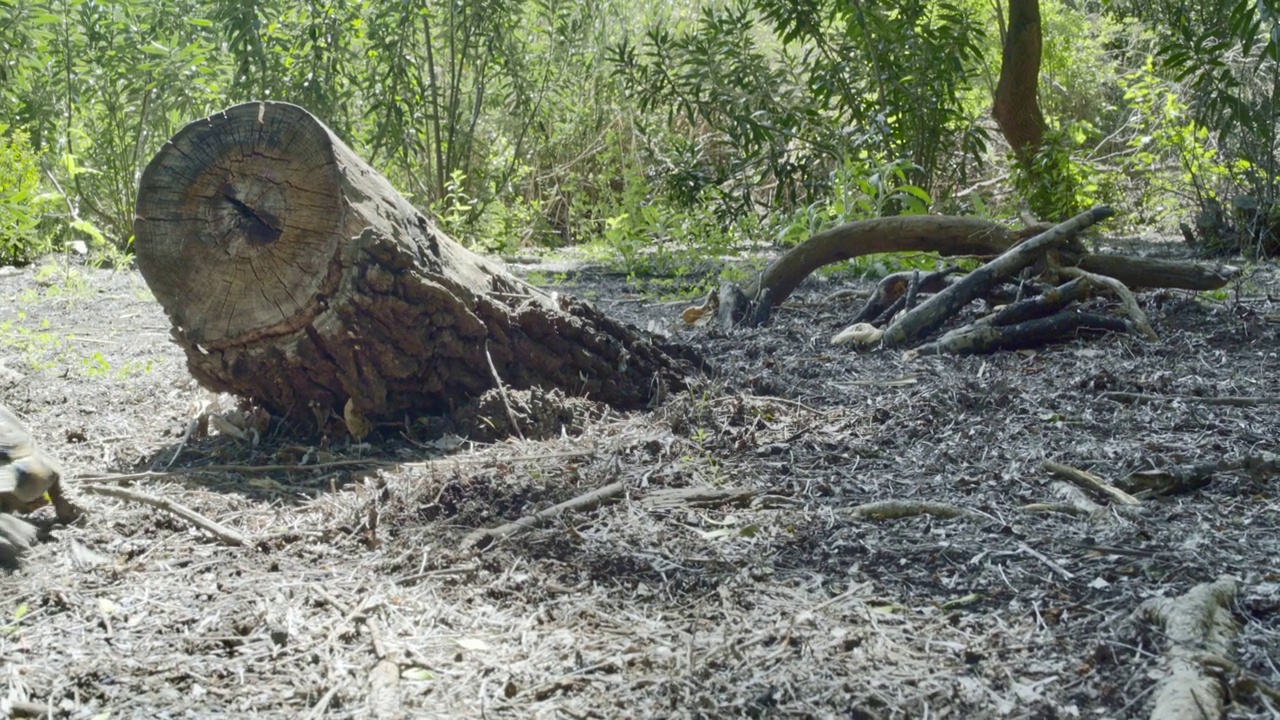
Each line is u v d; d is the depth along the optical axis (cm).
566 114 1608
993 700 250
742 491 394
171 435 489
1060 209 1206
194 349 456
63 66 1335
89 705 253
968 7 1519
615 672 265
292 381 458
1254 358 598
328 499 390
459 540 350
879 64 1309
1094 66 1744
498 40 1402
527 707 251
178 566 336
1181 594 299
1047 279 688
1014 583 312
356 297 436
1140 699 247
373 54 1348
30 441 364
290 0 1334
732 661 270
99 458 453
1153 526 354
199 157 444
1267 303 759
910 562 331
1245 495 383
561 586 317
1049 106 1734
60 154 1323
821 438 463
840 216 1087
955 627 287
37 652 278
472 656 275
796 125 1364
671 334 722
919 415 489
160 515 376
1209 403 502
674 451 442
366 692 258
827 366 612
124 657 275
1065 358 606
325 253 436
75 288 966
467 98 1545
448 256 487
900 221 769
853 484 406
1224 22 1180
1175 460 418
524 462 423
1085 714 244
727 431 468
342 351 443
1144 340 636
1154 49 1564
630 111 1566
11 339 705
